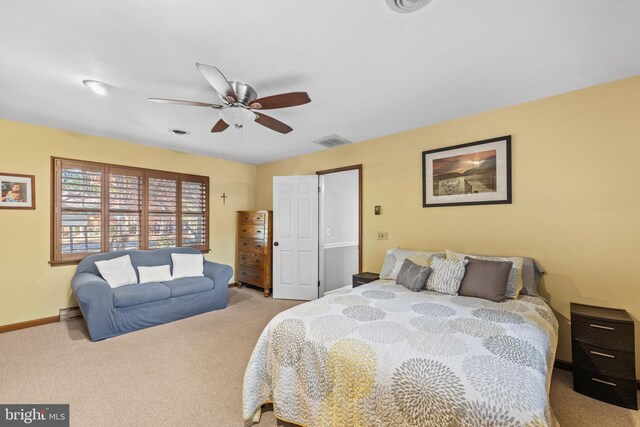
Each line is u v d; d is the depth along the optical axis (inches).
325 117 122.3
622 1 57.6
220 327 132.6
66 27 64.8
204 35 68.1
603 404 78.9
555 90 97.7
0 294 124.5
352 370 57.8
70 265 142.2
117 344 114.0
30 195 131.3
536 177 104.4
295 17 62.0
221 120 100.3
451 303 86.7
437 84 93.3
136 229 164.6
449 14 61.4
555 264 100.3
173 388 84.7
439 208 128.6
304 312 78.0
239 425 70.2
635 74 87.2
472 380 48.0
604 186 92.3
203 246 194.7
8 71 84.0
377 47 73.4
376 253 151.3
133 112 116.0
